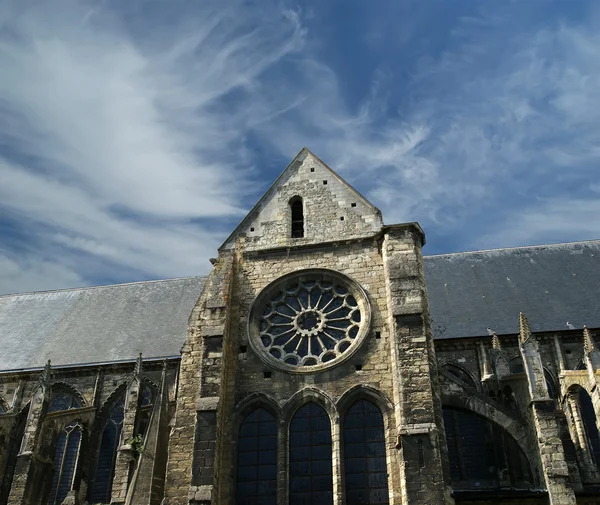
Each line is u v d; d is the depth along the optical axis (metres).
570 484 26.64
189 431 28.30
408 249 30.94
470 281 45.53
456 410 31.42
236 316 31.75
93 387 42.12
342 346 30.08
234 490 27.34
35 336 47.56
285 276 32.41
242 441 28.52
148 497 28.66
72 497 35.66
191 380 29.67
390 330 29.31
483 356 38.59
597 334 38.72
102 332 46.53
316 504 26.58
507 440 31.58
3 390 43.38
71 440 40.66
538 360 29.50
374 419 27.91
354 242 32.75
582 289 42.84
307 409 28.77
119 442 40.03
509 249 48.50
